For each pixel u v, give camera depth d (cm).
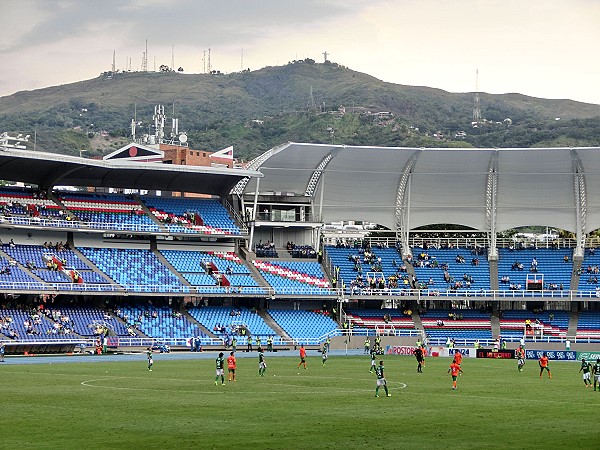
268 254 15225
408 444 4528
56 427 5022
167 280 13725
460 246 15738
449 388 7650
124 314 13112
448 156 14212
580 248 14912
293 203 15362
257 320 13938
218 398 6631
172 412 5741
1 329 11656
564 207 14988
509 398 6838
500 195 15088
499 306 14650
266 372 9244
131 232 13775
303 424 5222
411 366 10494
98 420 5331
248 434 4812
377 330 13725
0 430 4897
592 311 14388
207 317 13675
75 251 13650
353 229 19050
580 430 5078
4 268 12475
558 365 11175
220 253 14812
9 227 12912
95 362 10525
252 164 14375
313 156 14350
